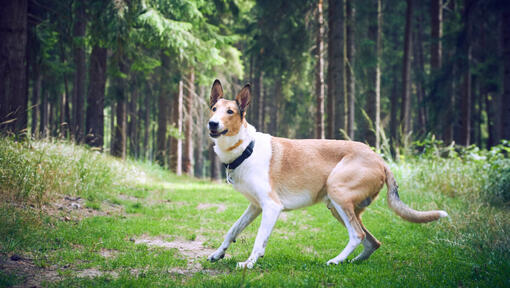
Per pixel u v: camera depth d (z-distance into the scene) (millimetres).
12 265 3893
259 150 4473
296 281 3584
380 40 17891
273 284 3500
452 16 16625
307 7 16250
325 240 5930
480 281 3637
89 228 5754
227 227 6820
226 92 22125
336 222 7258
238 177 4449
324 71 21141
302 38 17047
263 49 18562
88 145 13906
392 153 13227
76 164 8570
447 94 15438
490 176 8562
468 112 16562
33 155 7477
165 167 19031
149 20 12055
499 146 9945
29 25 12500
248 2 21078
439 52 16797
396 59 25703
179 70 18031
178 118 20016
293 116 25938
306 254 5117
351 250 4332
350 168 4453
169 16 14664
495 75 18422
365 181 4426
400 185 9656
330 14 14125
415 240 5617
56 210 6465
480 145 26891
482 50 18953
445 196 8359
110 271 4023
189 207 8750
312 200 4617
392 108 25656
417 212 4461
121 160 14531
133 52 13914
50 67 15422
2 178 6180
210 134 4223
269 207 4340
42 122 24062
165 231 6203
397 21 22688
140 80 17391
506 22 13836
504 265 3982
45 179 7012
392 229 6445
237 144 4363
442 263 4402
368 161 4527
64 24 13297
